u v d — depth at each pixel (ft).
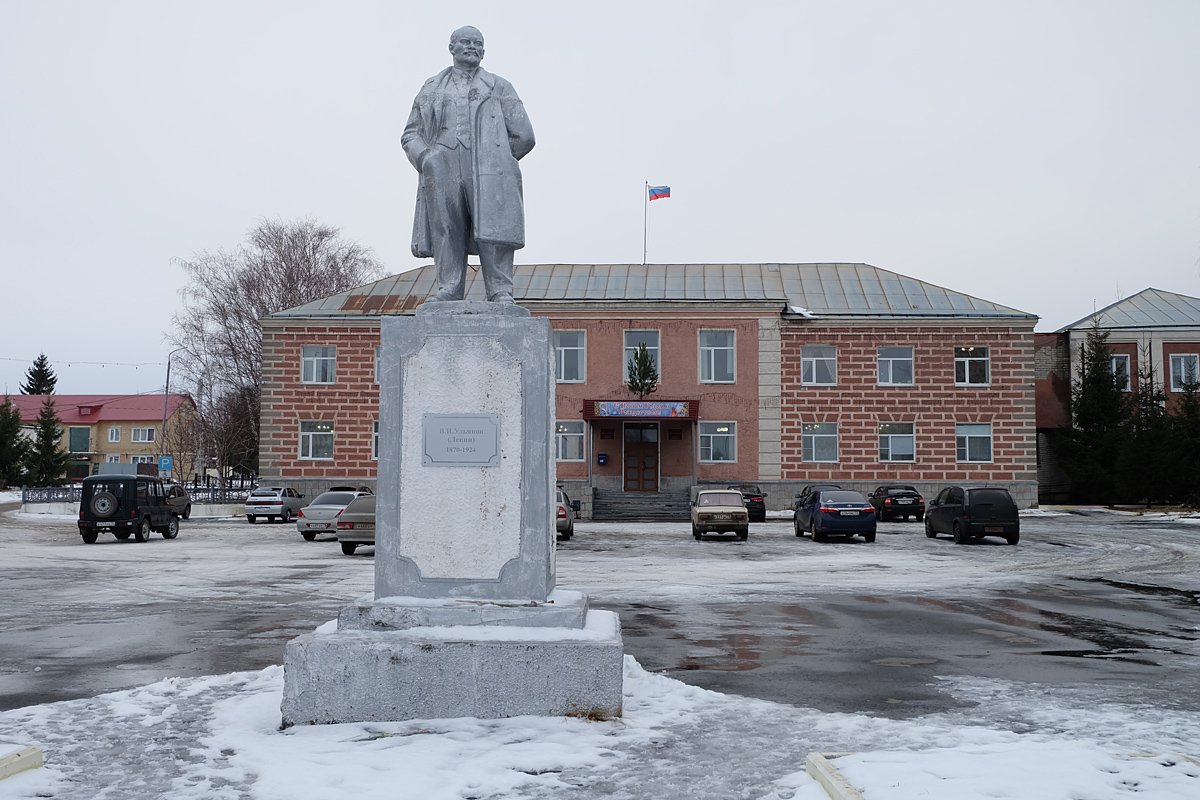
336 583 59.36
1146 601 50.55
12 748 19.81
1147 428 147.84
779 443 147.95
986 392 147.23
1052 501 168.96
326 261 189.98
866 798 15.52
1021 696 26.02
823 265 165.99
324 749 19.40
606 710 21.52
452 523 23.40
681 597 51.44
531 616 22.54
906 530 118.01
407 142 26.00
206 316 179.22
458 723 20.97
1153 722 22.65
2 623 41.88
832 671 29.89
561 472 149.07
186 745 20.13
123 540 104.88
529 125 25.93
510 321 23.66
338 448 149.48
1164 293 173.58
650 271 163.22
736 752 19.45
